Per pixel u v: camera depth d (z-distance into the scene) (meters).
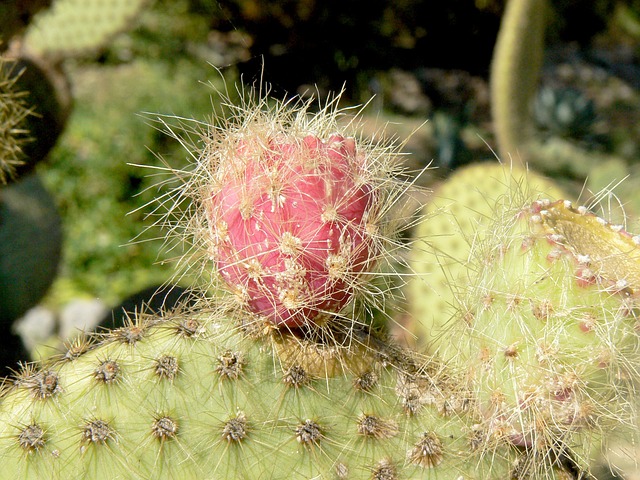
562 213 0.30
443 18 1.88
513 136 0.94
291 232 0.27
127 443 0.28
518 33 0.89
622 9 2.09
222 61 1.56
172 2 1.73
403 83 1.87
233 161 0.28
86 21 0.76
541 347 0.28
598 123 1.48
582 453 0.30
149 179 1.48
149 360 0.29
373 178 0.29
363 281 0.29
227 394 0.28
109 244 1.36
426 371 0.30
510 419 0.28
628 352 0.28
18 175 0.61
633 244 0.29
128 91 1.68
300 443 0.28
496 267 0.29
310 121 0.31
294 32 1.57
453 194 0.48
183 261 0.31
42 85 0.61
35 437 0.28
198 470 0.28
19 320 0.75
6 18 0.64
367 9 1.70
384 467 0.29
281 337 0.29
